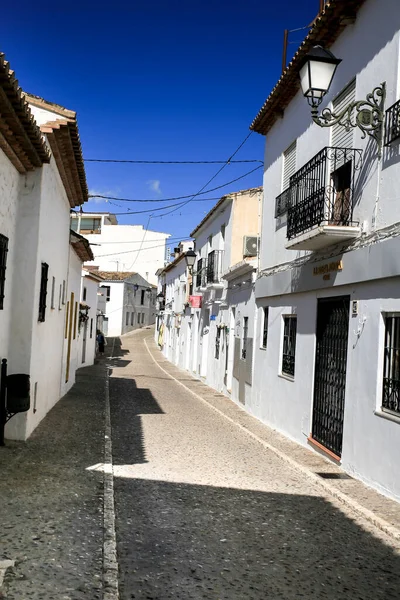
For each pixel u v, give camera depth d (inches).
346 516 229.9
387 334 274.5
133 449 340.2
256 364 531.8
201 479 277.7
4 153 275.7
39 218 317.1
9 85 219.9
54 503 213.8
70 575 150.8
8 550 164.4
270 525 212.4
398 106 263.9
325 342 358.6
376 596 155.5
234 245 702.5
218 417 514.3
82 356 1000.2
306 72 256.1
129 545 182.4
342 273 319.6
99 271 2133.4
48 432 353.4
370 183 295.0
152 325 2536.9
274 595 151.5
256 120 512.7
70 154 390.0
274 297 475.5
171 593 148.6
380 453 266.7
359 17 316.5
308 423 376.8
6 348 306.8
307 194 378.9
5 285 296.0
